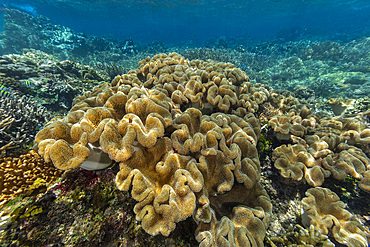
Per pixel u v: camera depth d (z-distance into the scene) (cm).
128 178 207
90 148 231
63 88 793
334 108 811
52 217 223
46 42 1888
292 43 2781
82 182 254
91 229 217
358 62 1603
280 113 544
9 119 434
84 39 2069
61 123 233
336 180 355
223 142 277
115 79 499
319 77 1489
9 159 345
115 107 282
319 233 258
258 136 380
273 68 1789
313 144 384
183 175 227
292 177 323
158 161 260
